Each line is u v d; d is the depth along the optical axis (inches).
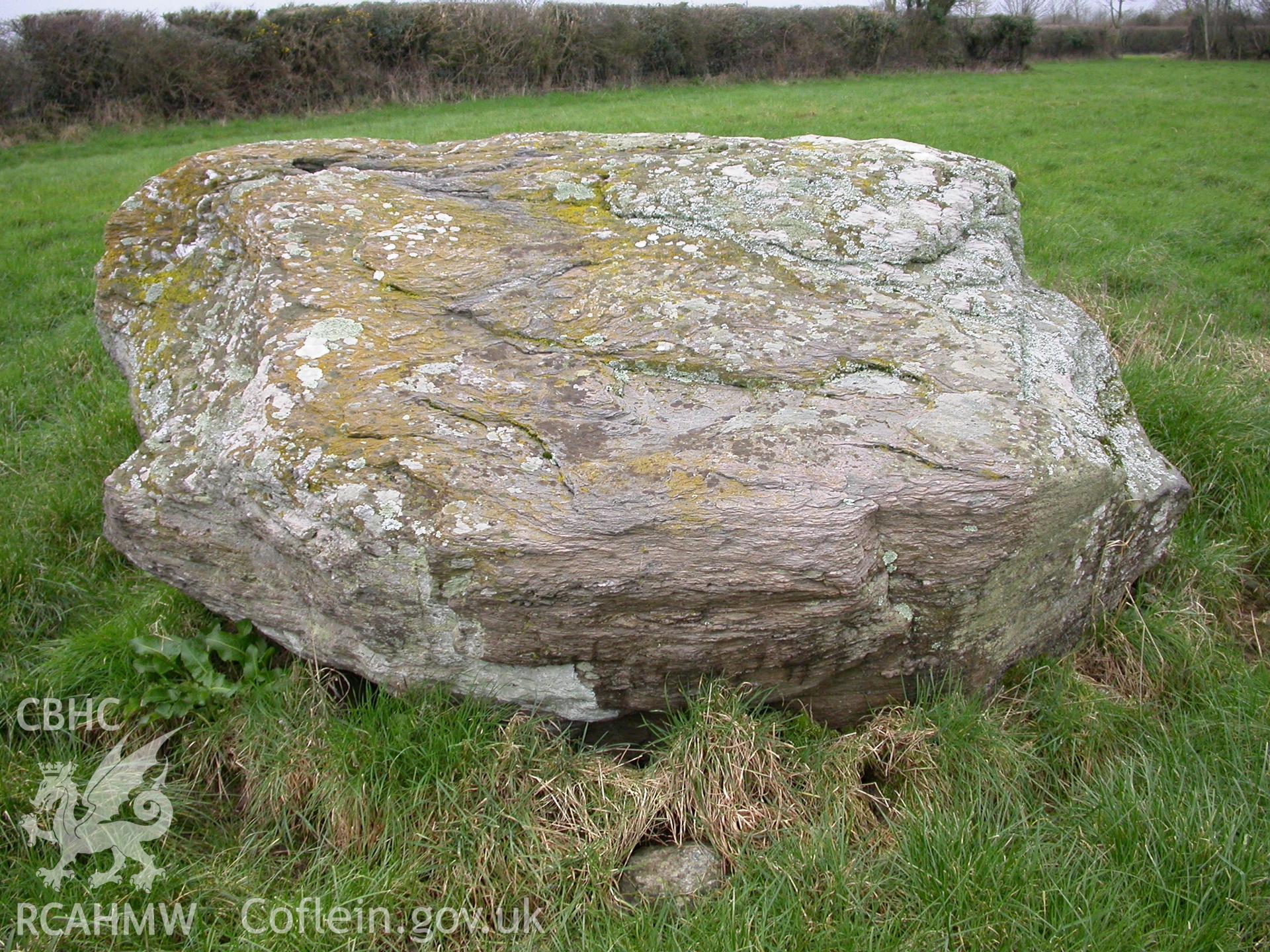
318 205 120.7
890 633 97.2
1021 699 107.7
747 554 89.7
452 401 99.0
